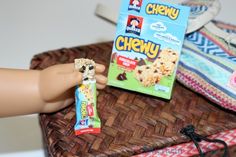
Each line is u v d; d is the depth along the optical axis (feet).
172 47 1.01
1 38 1.36
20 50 1.37
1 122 1.29
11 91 0.90
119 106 1.01
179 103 1.03
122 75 1.03
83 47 1.20
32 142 1.29
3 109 0.91
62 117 0.98
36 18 1.40
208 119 0.99
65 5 1.43
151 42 1.01
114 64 1.03
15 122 1.30
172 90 1.05
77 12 1.43
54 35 1.41
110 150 0.90
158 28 1.01
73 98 0.99
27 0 1.41
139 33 1.01
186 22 1.00
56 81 0.89
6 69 0.93
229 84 0.97
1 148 1.27
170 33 1.00
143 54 1.01
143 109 1.01
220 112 1.01
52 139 0.92
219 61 1.00
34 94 0.91
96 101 0.96
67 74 0.89
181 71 1.04
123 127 0.96
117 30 1.02
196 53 1.03
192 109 1.02
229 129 0.97
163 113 1.00
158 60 1.01
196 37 1.07
